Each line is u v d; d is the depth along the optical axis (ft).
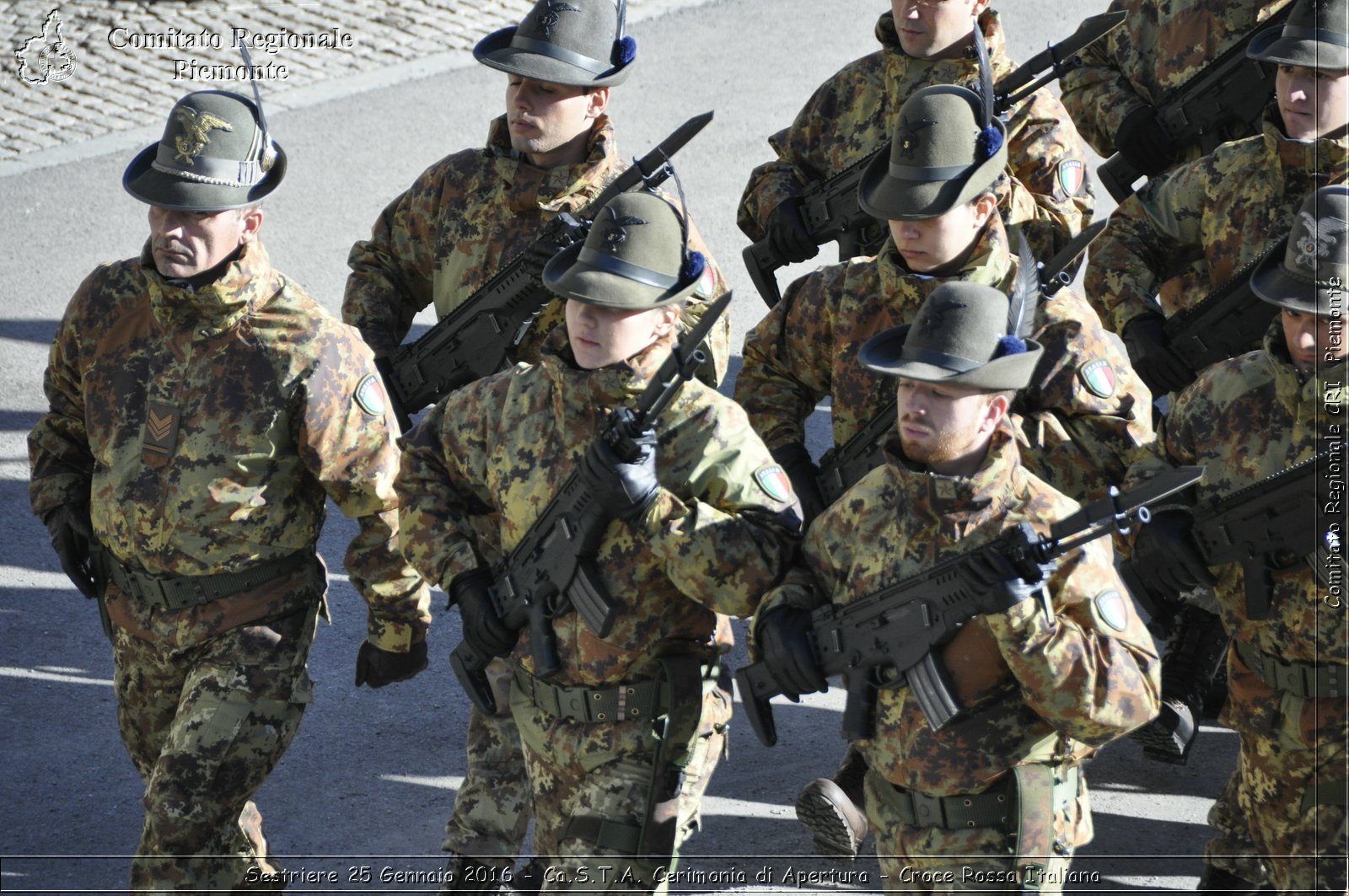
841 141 54.80
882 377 42.52
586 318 36.27
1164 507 37.70
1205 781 49.29
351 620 59.57
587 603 35.86
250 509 40.55
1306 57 43.68
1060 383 41.86
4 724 52.42
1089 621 33.32
